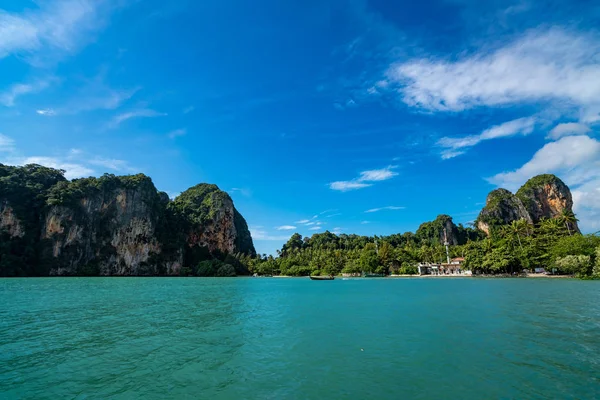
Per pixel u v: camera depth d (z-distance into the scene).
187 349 16.91
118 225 157.12
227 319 26.08
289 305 35.41
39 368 13.98
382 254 134.75
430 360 14.61
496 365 13.86
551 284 57.03
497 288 52.69
